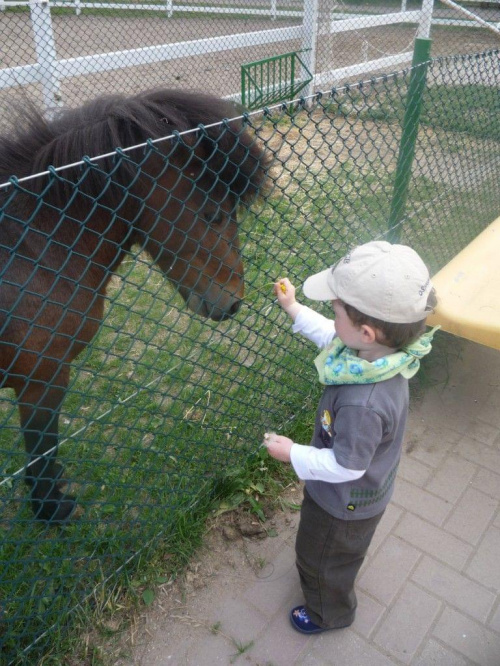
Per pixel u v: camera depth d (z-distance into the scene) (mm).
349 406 1445
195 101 1924
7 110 1969
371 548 2287
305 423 2791
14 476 1779
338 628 2006
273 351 3330
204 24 10320
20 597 1853
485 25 6598
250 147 1938
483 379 3199
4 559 2162
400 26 12289
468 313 2617
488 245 3201
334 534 1674
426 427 2883
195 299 2189
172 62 8773
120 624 2008
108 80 7793
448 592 2139
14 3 6098
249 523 2383
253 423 2664
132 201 1922
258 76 8352
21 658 1832
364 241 3121
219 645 1970
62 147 1771
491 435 2846
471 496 2520
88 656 1920
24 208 1795
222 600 2111
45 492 2367
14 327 1803
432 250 3756
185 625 2029
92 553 2109
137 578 2137
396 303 1354
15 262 1761
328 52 8945
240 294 2234
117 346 3447
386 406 1441
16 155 1847
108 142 1787
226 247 2105
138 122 1789
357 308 1385
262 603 2104
